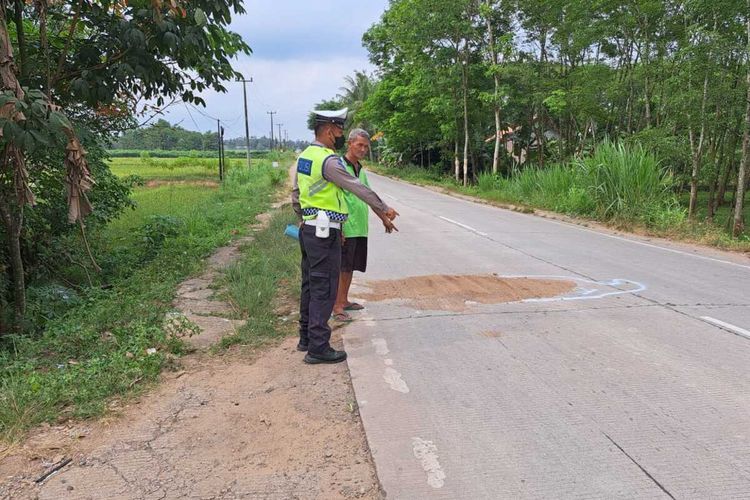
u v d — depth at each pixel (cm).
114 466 296
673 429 328
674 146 1583
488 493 269
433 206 1911
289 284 689
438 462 296
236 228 1231
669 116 1684
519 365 429
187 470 293
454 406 361
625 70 1994
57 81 624
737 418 340
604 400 367
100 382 387
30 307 645
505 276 753
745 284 705
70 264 878
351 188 409
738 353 450
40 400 356
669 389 383
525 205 1859
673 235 1187
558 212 1641
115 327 519
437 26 2538
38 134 460
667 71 1631
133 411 360
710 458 296
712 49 1351
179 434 330
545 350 461
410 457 301
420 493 270
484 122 3136
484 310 584
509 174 3244
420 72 2897
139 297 629
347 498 268
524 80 2308
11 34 674
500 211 1753
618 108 2269
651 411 350
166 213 1512
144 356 435
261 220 1455
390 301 627
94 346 472
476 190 2492
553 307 593
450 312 578
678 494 266
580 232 1243
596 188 1458
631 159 1424
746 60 1338
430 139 3859
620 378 402
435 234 1188
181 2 595
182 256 884
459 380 402
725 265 847
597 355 448
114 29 606
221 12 650
